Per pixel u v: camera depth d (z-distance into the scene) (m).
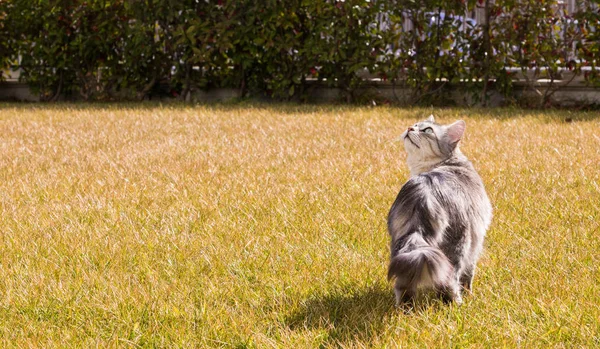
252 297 3.97
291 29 13.44
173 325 3.61
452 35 12.98
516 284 4.07
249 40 13.53
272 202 5.84
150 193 6.22
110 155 7.94
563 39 12.39
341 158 7.66
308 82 13.96
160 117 11.11
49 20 14.17
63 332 3.56
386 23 13.12
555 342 3.39
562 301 3.79
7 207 5.78
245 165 7.38
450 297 3.77
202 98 14.41
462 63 12.88
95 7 14.02
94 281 4.16
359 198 5.95
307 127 9.89
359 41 13.15
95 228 5.17
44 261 4.49
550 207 5.58
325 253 4.65
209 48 13.88
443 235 3.51
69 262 4.48
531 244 4.74
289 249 4.70
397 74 13.12
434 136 4.34
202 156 7.82
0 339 3.49
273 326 3.61
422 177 3.74
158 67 14.29
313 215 5.51
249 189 6.30
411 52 13.07
